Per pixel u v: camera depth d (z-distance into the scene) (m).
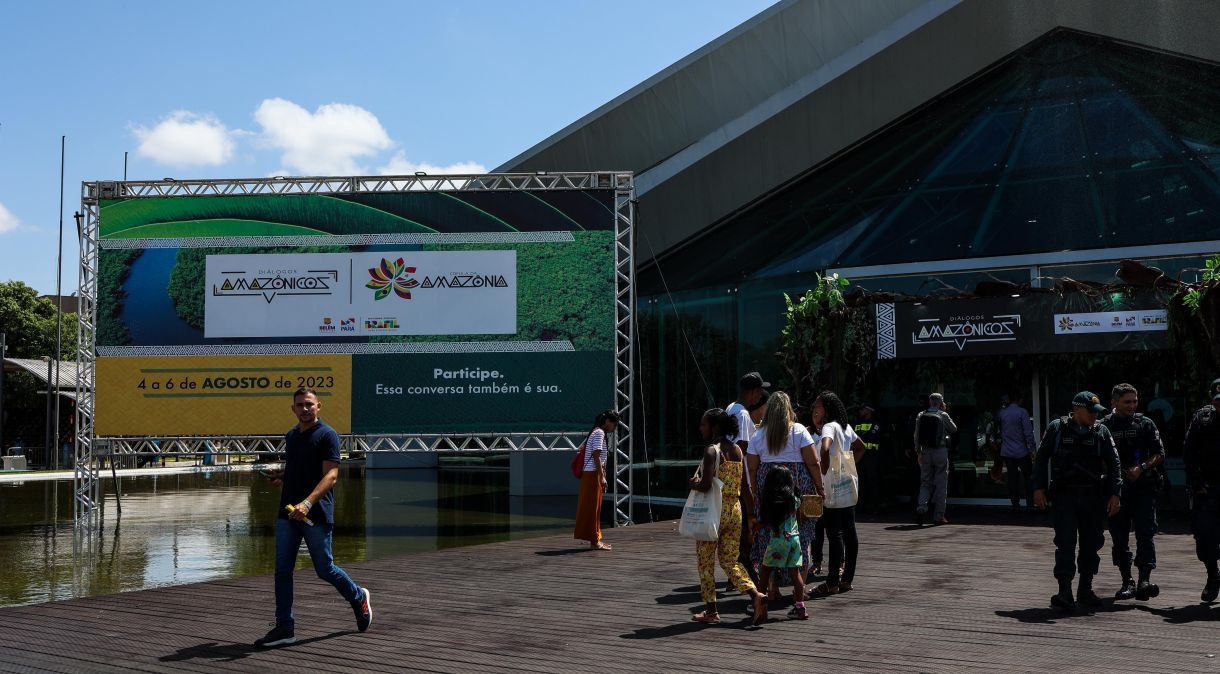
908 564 10.66
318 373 17.02
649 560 11.51
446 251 17.09
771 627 7.43
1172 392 16.09
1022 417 16.08
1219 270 14.27
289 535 7.12
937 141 19.73
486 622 7.79
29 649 6.89
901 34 19.56
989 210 18.50
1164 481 8.48
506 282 17.05
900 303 16.75
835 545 8.85
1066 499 8.05
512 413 16.91
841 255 19.33
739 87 24.38
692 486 7.60
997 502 17.14
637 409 21.34
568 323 16.95
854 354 16.86
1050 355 16.42
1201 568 10.14
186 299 17.16
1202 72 18.19
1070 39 19.11
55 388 42.62
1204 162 17.47
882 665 6.12
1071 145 18.47
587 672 6.06
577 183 24.17
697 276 20.92
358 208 17.20
